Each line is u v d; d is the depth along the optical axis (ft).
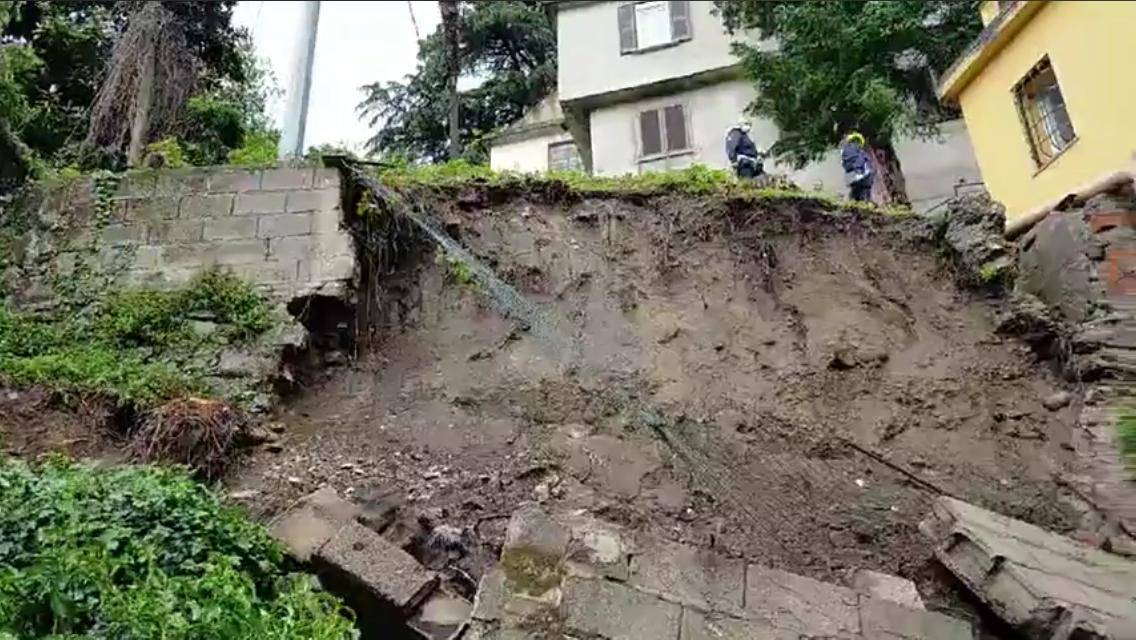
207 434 18.25
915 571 18.28
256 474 18.54
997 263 25.89
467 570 17.37
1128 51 27.96
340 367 22.00
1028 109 33.40
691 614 13.55
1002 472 21.47
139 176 23.21
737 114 52.49
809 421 22.59
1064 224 24.49
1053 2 31.48
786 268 26.32
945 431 22.45
